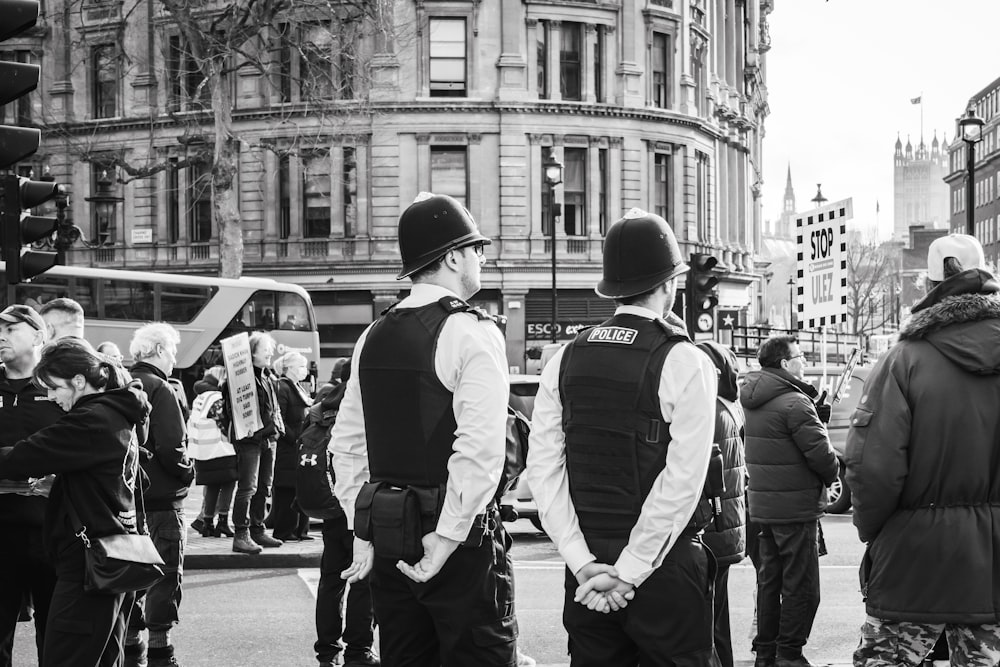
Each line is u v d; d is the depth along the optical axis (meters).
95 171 43.16
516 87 41.12
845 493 16.23
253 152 41.66
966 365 4.66
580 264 41.44
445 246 4.80
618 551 4.43
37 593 6.16
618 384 4.45
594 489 4.48
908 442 4.74
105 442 5.38
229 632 8.81
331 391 7.56
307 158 41.12
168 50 42.16
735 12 57.56
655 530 4.29
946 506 4.73
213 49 31.14
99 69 43.41
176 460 7.32
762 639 7.35
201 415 12.18
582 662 4.59
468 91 40.97
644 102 43.22
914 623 4.78
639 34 43.12
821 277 17.19
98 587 5.32
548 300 41.62
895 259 129.75
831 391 16.94
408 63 40.72
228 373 12.04
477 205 41.00
